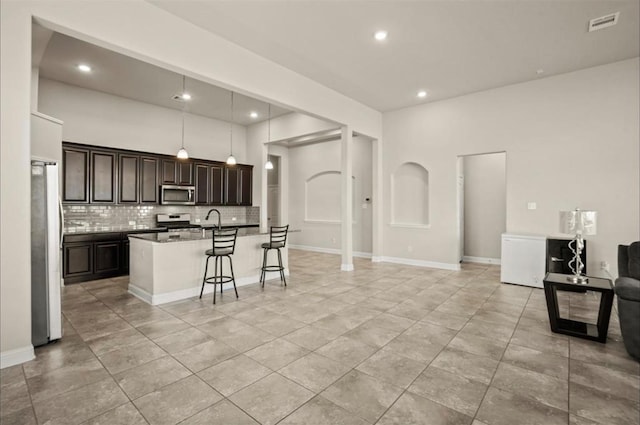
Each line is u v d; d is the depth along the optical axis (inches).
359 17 135.7
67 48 163.3
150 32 125.1
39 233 107.9
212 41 146.9
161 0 122.8
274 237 195.8
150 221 252.7
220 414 73.9
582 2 125.7
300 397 80.5
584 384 86.4
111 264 212.2
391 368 94.9
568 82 194.1
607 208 183.3
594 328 122.1
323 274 225.5
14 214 95.0
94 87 218.5
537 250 188.9
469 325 129.0
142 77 201.3
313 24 140.7
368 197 300.7
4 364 93.7
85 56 172.6
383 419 72.2
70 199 201.9
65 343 111.3
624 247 132.3
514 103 212.7
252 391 83.0
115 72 193.8
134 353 104.0
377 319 135.5
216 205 291.9
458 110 236.4
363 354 103.7
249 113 283.1
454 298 166.7
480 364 97.4
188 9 128.9
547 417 72.9
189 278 167.8
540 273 187.6
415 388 84.7
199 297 167.5
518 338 116.3
